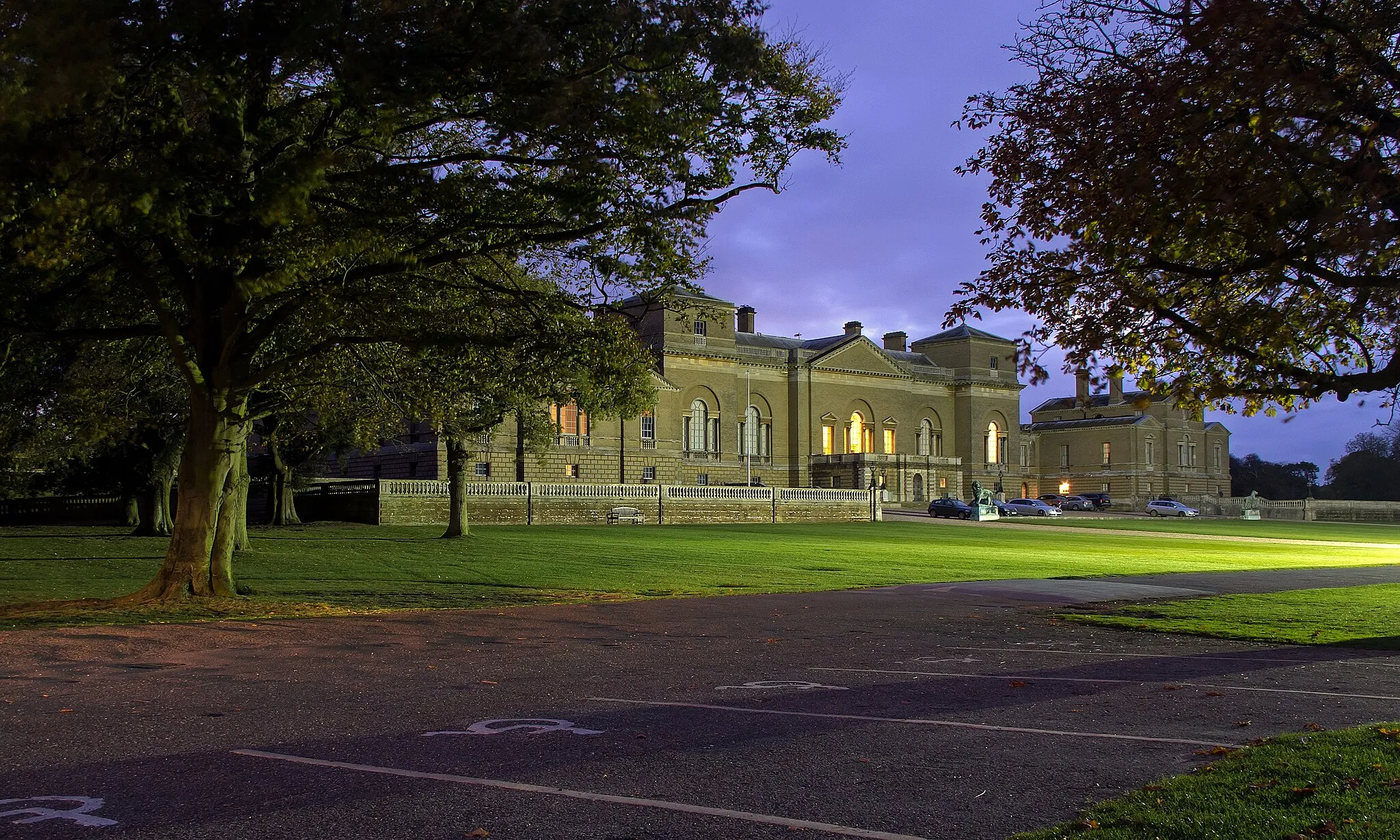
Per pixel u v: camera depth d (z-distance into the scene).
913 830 6.29
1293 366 14.02
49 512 65.25
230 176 16.70
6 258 18.00
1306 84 11.08
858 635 16.45
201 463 19.84
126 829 6.34
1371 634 16.56
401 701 10.57
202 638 15.37
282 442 46.75
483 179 19.39
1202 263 14.13
